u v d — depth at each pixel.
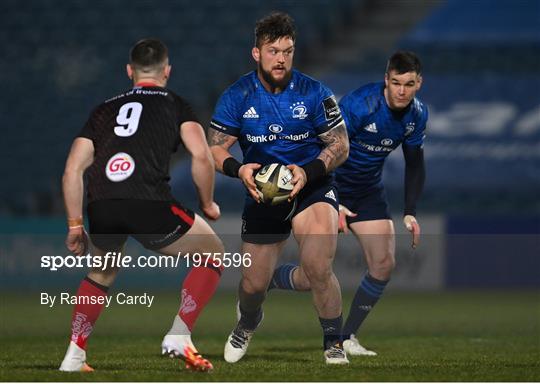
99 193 20.36
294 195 23.12
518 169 77.38
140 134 20.50
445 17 86.06
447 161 77.75
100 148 20.67
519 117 79.12
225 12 91.69
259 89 24.66
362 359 26.86
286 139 24.97
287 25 23.44
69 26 92.69
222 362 25.48
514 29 85.12
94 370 21.67
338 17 90.56
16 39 92.31
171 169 77.31
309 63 87.19
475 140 78.50
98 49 91.00
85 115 86.56
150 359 26.30
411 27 90.31
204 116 84.31
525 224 67.88
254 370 21.97
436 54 84.62
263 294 25.45
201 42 89.56
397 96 28.09
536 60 83.75
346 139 24.80
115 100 21.08
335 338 24.66
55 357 27.20
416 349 31.41
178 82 86.38
